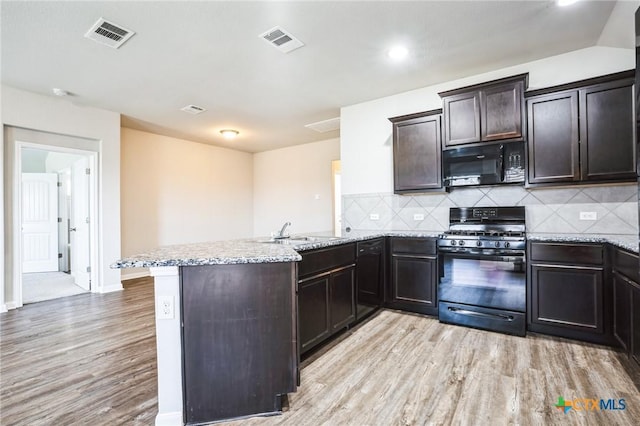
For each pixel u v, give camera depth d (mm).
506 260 2752
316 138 6199
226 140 6316
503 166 2984
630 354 2086
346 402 1812
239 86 3648
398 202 3861
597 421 1611
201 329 1657
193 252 1890
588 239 2488
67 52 2850
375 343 2607
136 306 3754
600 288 2455
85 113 4246
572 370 2119
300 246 2203
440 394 1872
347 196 4273
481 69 3252
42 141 3918
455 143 3148
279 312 1758
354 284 2855
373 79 3473
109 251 4484
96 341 2725
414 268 3262
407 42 2734
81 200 4695
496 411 1703
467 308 2941
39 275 5754
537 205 3070
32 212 6109
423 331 2859
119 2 2182
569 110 2682
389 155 3947
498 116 2947
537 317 2689
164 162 5906
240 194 7277
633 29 2455
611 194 2781
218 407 1676
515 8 2283
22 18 2342
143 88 3684
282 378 1756
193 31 2541
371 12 2322
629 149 2473
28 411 1758
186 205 6234
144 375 2152
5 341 2727
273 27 2500
